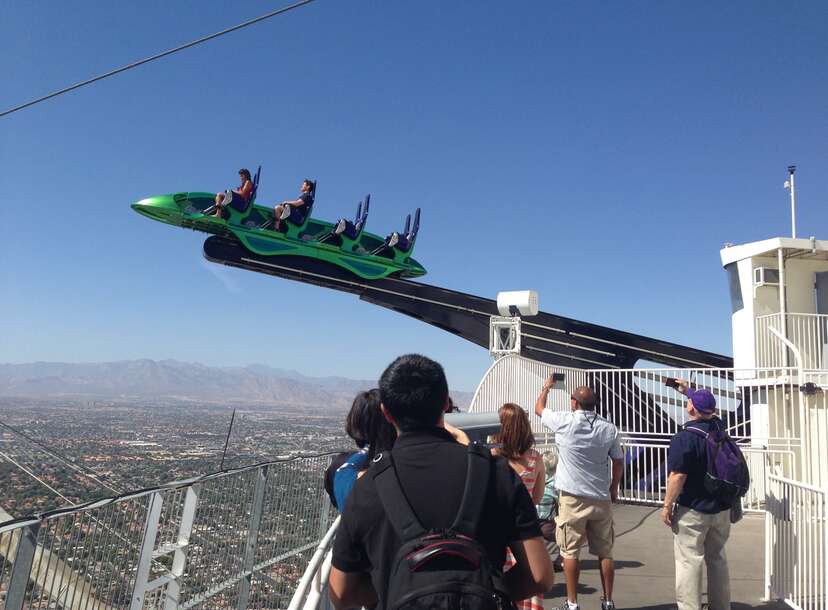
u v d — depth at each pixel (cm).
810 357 1331
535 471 491
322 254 1972
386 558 208
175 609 459
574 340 1744
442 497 208
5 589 316
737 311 1473
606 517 559
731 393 1341
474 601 184
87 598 367
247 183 1931
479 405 986
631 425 1283
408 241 2233
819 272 1436
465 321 1883
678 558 517
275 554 603
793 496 558
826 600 496
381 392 240
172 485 454
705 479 502
